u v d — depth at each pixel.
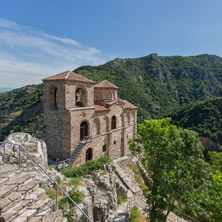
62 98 22.16
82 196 12.57
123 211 17.23
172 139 14.34
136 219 16.50
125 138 34.09
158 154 15.98
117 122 31.34
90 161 20.30
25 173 9.58
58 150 23.41
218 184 15.65
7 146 11.86
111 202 16.38
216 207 15.20
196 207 12.74
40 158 13.05
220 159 25.27
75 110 22.36
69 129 21.89
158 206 14.55
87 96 24.56
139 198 21.20
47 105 24.52
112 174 19.56
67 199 11.20
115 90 31.52
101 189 16.62
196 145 12.86
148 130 17.14
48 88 23.97
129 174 26.22
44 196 8.55
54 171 14.93
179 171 13.51
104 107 27.97
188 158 12.79
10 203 6.80
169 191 13.54
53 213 7.99
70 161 20.89
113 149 30.44
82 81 23.45
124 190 20.19
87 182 15.70
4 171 8.98
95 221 13.38
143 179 28.02
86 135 24.94
